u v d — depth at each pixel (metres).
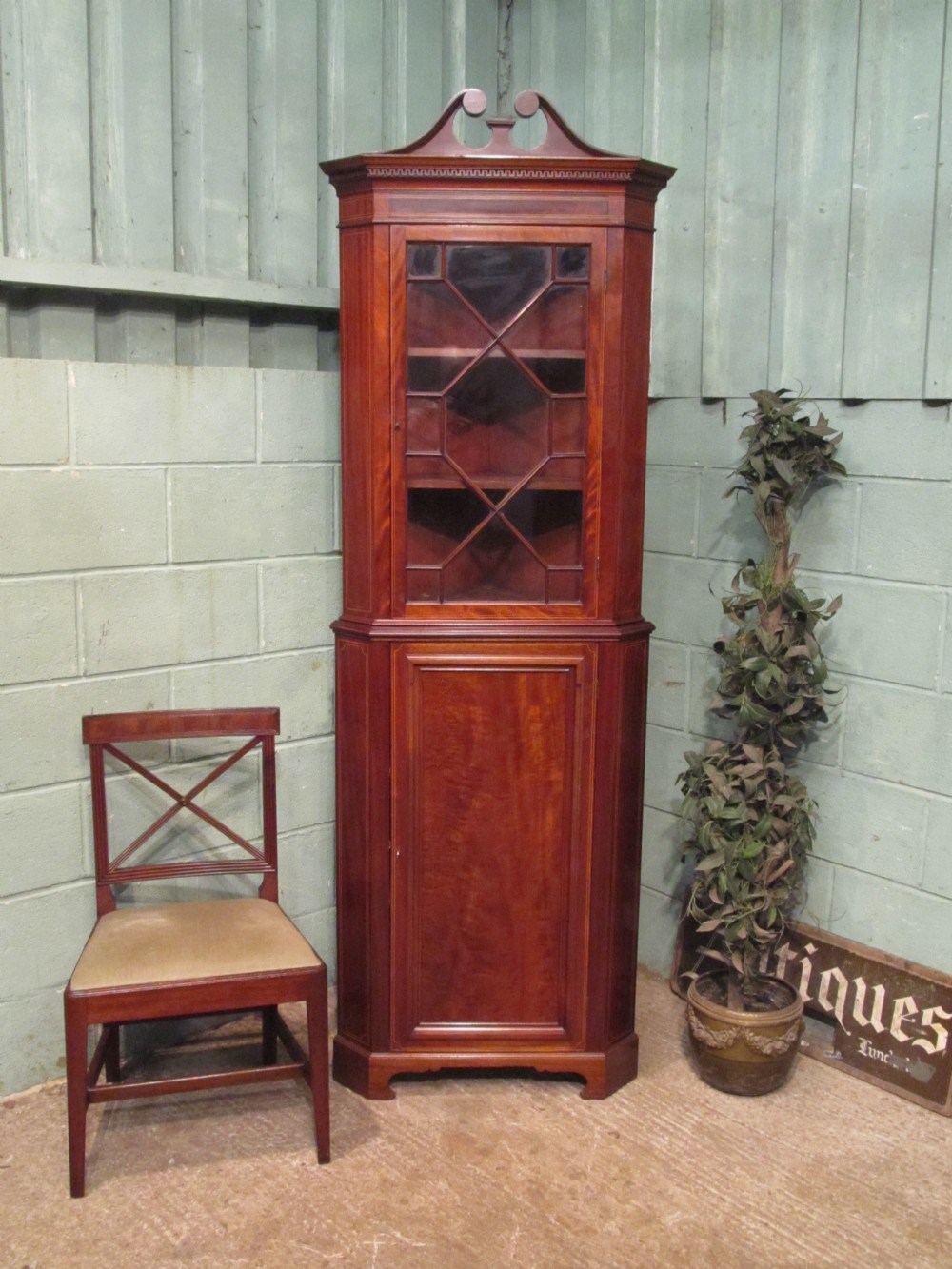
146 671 2.46
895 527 2.40
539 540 2.29
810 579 2.56
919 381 2.29
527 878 2.37
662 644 2.89
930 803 2.41
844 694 2.53
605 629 2.28
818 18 2.36
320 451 2.65
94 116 2.25
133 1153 2.20
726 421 2.67
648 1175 2.17
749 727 2.48
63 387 2.24
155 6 2.28
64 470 2.27
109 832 2.46
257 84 2.48
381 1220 2.03
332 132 2.63
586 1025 2.40
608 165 2.14
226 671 2.58
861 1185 2.14
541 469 2.27
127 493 2.36
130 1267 1.92
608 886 2.36
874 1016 2.47
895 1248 1.98
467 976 2.40
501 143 2.19
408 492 2.26
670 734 2.90
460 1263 1.93
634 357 2.25
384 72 2.70
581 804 2.33
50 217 2.21
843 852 2.58
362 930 2.38
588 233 2.17
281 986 2.08
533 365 2.23
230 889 2.69
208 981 2.03
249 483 2.55
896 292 2.31
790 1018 2.37
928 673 2.38
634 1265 1.93
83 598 2.34
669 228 2.69
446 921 2.38
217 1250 1.96
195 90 2.38
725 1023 2.36
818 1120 2.35
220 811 2.63
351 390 2.27
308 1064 2.17
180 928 2.19
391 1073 2.39
